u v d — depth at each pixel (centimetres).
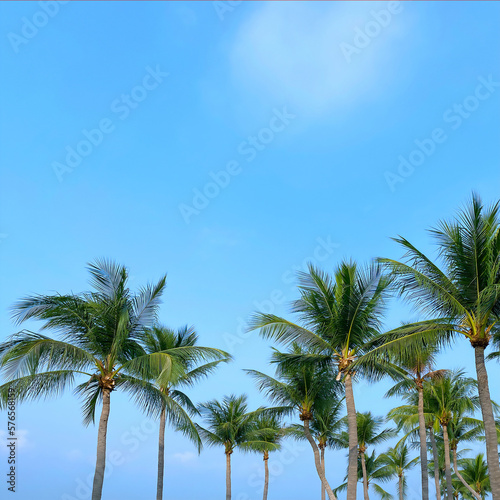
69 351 1722
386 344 1808
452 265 1675
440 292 1645
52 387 1819
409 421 3350
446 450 3183
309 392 2698
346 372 2111
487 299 1562
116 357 1895
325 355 2205
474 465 4631
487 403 1589
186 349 1984
